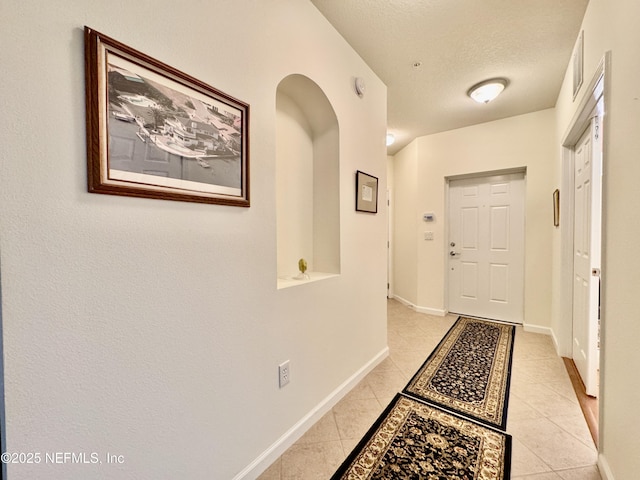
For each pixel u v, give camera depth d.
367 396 1.93
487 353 2.58
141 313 0.90
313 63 1.62
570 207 2.45
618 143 1.16
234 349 1.20
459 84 2.51
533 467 1.32
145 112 0.89
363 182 2.15
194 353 1.05
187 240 1.02
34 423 0.71
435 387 2.03
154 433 0.94
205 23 1.06
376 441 1.50
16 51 0.66
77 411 0.77
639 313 0.98
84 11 0.76
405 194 4.37
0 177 0.64
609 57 1.25
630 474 1.04
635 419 1.01
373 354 2.34
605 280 1.28
